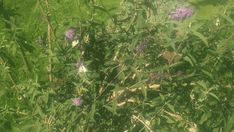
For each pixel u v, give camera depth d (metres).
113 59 1.17
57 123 1.20
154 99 1.19
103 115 1.24
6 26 1.58
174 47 1.02
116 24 1.14
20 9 1.75
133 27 1.10
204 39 1.01
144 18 1.07
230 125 1.18
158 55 1.11
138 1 1.06
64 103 1.16
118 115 1.18
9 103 1.55
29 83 1.23
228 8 1.15
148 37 1.06
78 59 1.12
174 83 1.15
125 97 1.21
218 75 1.16
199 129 1.28
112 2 1.97
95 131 1.26
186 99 1.20
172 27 1.02
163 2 1.05
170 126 1.33
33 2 1.77
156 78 1.11
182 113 1.25
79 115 1.13
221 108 1.20
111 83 1.14
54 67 1.26
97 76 1.14
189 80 1.16
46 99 1.15
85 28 1.17
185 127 1.29
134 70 1.08
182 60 1.14
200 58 1.15
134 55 1.08
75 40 1.16
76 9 1.66
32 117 1.26
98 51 1.20
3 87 1.38
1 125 1.51
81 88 1.13
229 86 1.17
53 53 1.19
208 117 1.19
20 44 1.60
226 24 1.12
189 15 1.01
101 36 1.19
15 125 1.51
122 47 1.14
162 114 1.21
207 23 1.17
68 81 1.18
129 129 1.29
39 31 1.71
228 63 1.15
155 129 1.32
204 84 1.10
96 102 1.14
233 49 1.13
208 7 1.99
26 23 1.72
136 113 1.26
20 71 1.59
